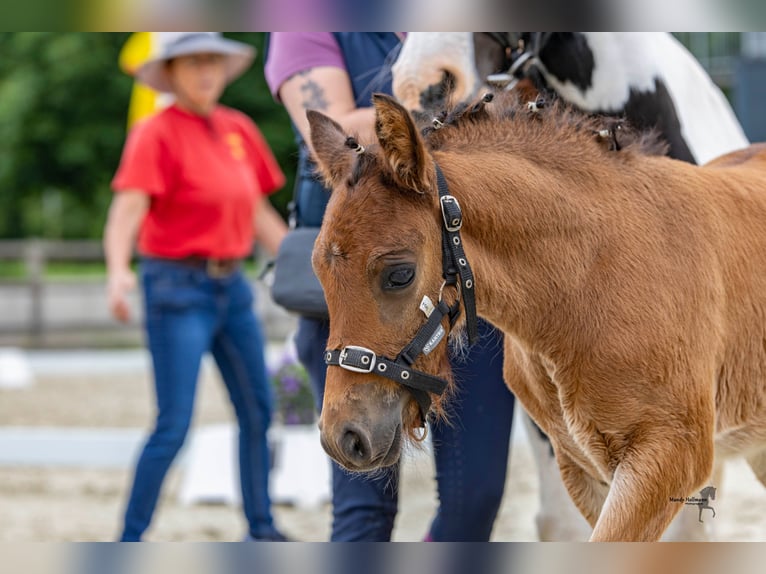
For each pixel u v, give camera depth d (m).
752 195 5.79
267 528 9.02
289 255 6.41
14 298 27.16
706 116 7.45
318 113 5.26
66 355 23.69
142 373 20.98
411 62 6.36
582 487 5.70
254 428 9.03
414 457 5.04
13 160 42.91
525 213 5.23
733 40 16.33
